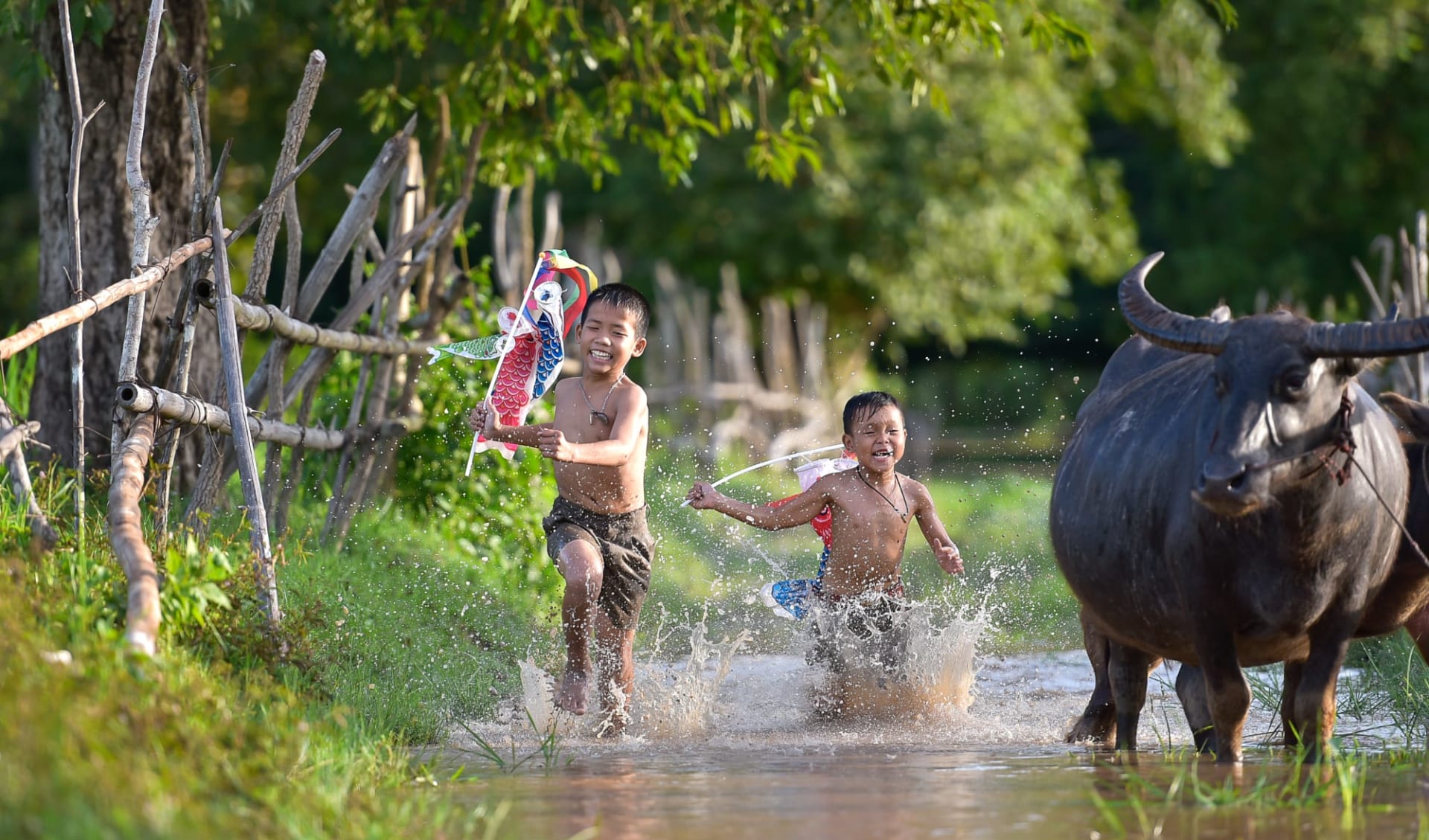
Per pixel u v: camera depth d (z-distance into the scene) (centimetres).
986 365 13225
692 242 8925
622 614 2481
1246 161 10288
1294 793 1661
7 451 1991
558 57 4200
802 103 3975
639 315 2498
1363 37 9338
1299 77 9569
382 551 3222
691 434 7450
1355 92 9712
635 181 8750
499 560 3484
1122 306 1933
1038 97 8938
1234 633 1936
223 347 2316
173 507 2825
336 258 2972
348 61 7288
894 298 8956
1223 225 10688
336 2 4597
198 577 1902
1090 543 2130
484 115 4219
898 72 3962
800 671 2770
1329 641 1942
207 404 2545
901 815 1568
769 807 1627
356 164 8125
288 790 1428
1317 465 1778
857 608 2548
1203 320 1848
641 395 2473
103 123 3111
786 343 8369
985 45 3828
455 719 2347
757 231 8700
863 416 2588
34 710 1236
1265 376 1747
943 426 12094
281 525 3052
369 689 2166
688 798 1683
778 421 8112
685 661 3089
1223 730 1948
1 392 2248
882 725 2455
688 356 7888
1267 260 10369
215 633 1942
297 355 4447
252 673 1938
